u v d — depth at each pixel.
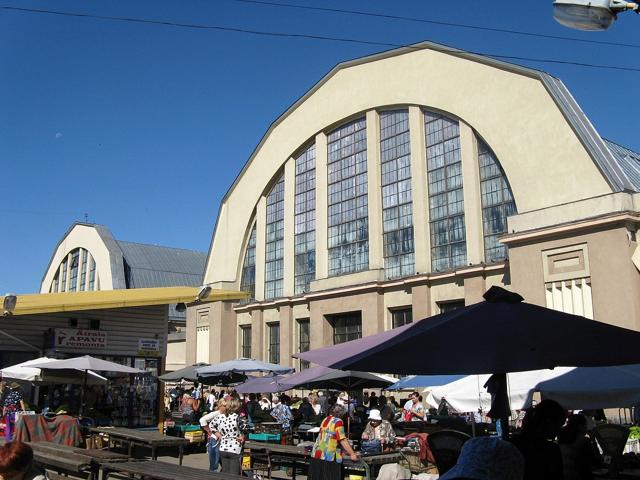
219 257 42.31
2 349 20.84
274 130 39.47
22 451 4.78
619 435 10.11
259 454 14.16
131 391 23.19
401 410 24.67
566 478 7.12
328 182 35.41
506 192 26.61
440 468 9.35
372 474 12.09
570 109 24.41
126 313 23.48
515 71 26.42
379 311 30.48
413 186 30.34
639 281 20.75
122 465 10.26
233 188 42.25
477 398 11.00
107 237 56.28
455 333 4.84
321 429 9.64
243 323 39.97
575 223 22.20
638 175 26.52
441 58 29.92
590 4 6.56
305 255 36.25
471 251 27.19
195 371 23.56
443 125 29.80
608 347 4.70
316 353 6.09
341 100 34.84
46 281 64.62
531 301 23.31
